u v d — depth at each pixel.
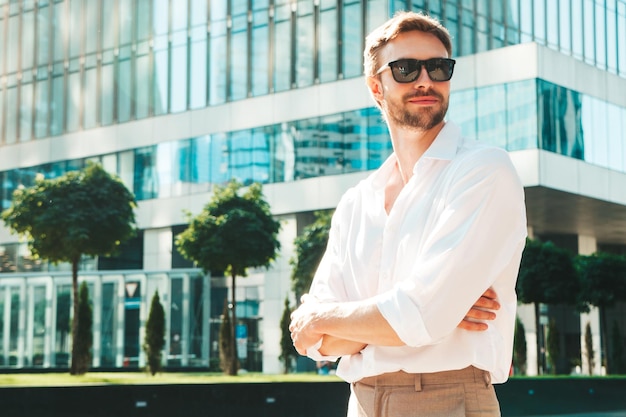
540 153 32.34
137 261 42.06
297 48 37.31
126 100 41.84
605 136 35.81
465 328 1.94
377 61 2.11
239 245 25.14
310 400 16.72
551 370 34.06
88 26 43.28
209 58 39.59
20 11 45.62
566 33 38.72
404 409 1.98
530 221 40.38
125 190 23.58
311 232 28.75
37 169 44.34
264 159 37.78
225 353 25.72
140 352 32.03
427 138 2.08
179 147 40.00
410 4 35.25
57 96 44.03
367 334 1.91
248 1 38.72
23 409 13.59
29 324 31.30
